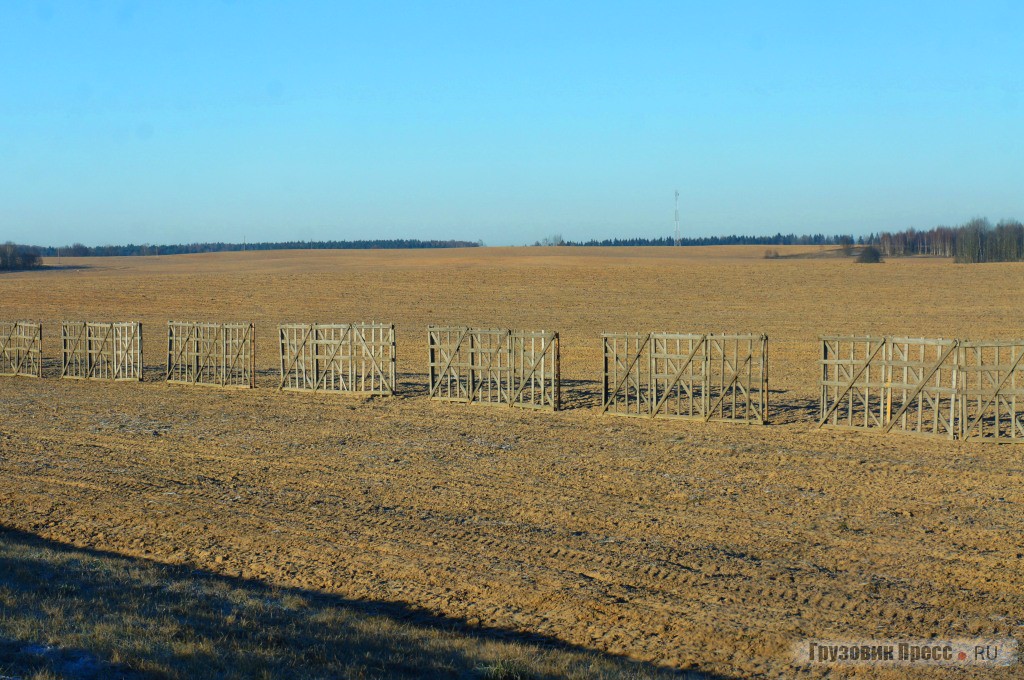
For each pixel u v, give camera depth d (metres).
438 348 25.20
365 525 13.09
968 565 11.08
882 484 14.98
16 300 64.25
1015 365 17.80
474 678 7.74
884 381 19.34
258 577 11.11
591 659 8.41
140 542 12.46
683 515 13.41
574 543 12.14
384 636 8.70
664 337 21.48
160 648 7.49
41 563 10.84
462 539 12.38
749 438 18.97
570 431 20.11
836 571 10.95
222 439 19.48
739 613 9.73
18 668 6.75
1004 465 16.14
